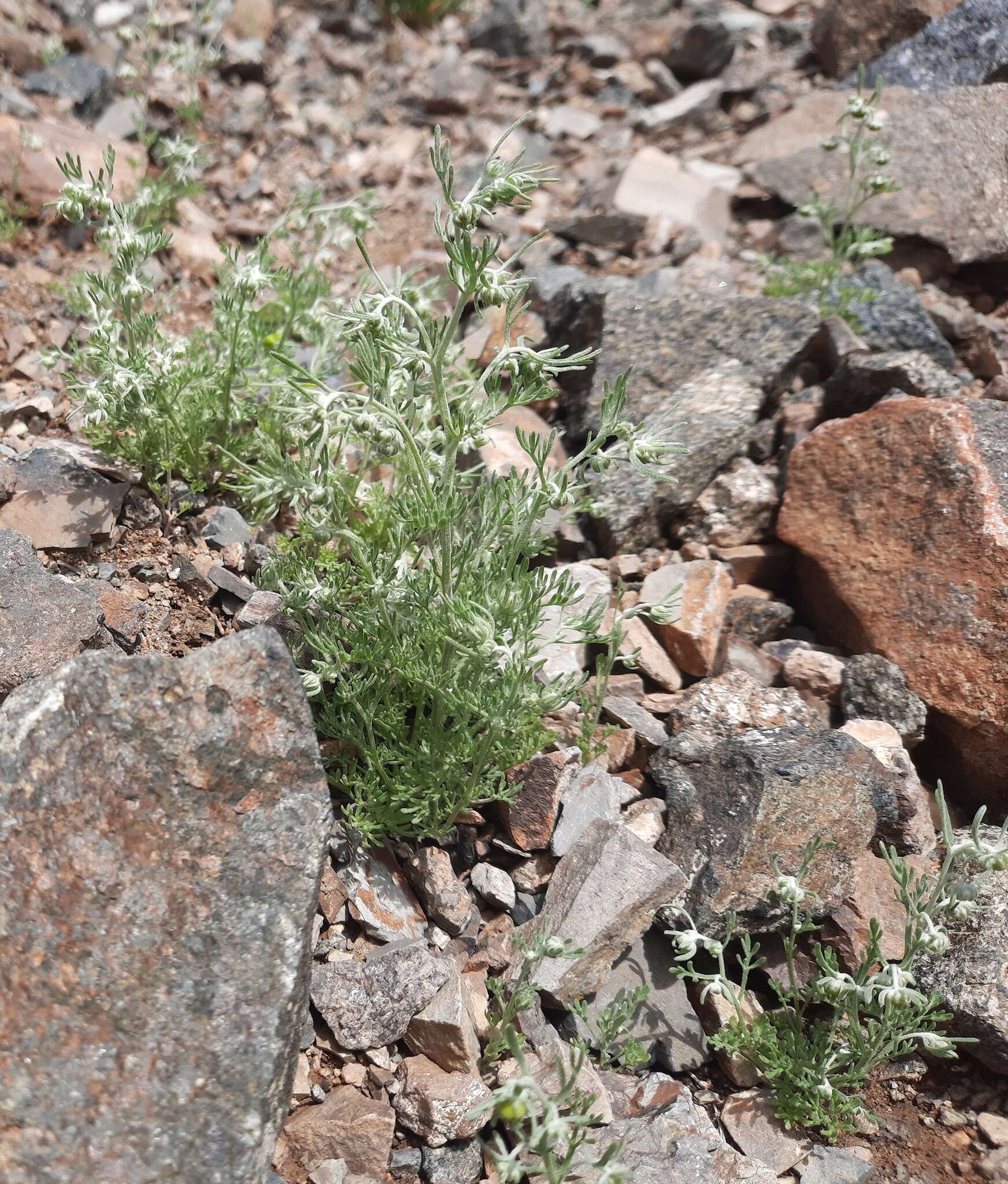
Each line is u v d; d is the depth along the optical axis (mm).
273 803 591
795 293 891
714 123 1083
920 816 681
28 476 715
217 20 1108
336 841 654
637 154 1005
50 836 569
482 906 665
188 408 739
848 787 664
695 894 652
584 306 868
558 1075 613
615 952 641
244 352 760
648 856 646
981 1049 633
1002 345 886
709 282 895
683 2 1217
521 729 650
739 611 754
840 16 1077
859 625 735
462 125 1083
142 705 585
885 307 867
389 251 945
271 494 650
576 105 1116
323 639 647
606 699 709
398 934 646
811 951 658
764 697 714
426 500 625
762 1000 654
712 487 791
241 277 718
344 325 677
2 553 666
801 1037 631
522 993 620
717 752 682
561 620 668
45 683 584
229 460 746
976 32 1009
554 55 1189
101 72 1001
